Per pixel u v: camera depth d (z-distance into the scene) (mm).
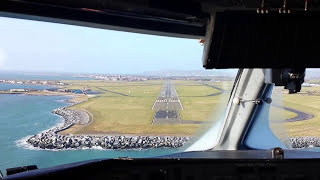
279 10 1729
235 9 1733
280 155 2975
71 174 2512
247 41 1839
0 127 2992
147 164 2680
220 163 2758
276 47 1874
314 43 1884
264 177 2777
